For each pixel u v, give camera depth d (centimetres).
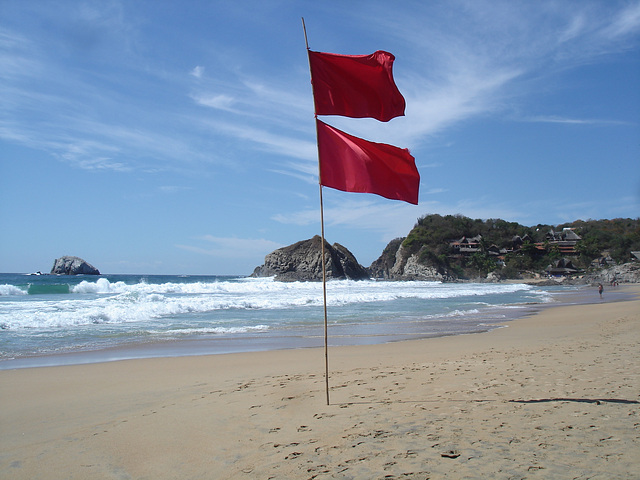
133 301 2697
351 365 962
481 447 405
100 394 725
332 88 618
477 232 14012
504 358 970
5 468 417
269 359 1077
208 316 2173
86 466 418
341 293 4497
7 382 820
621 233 14175
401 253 13500
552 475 335
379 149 626
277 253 11594
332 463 388
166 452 446
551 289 6694
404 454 397
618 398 574
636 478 324
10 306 2289
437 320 2092
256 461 407
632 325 1689
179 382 812
